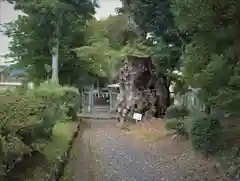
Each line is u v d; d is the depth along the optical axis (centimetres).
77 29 1341
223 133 294
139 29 1044
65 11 1200
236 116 276
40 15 1157
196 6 293
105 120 1483
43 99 562
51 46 1255
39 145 438
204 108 357
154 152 710
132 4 900
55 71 1255
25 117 364
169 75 920
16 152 312
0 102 409
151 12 831
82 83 1684
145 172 544
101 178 508
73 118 1196
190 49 320
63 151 575
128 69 1183
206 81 278
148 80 1180
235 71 272
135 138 902
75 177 503
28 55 1345
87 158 643
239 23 288
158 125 965
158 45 891
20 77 1412
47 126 452
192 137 324
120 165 596
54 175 425
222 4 278
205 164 527
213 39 303
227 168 305
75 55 1427
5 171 309
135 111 1151
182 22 318
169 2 738
